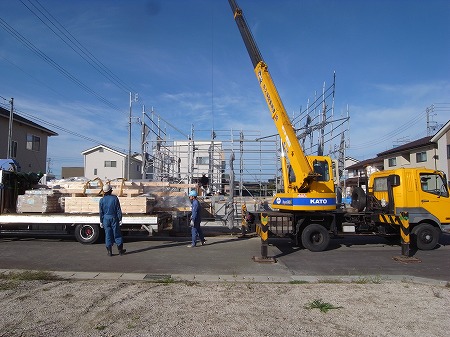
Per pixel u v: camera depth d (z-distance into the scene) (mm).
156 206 12562
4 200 12008
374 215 11523
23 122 28484
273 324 4738
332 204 11109
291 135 10953
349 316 5066
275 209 12523
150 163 19516
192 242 11289
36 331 4418
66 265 8508
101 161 50469
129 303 5484
